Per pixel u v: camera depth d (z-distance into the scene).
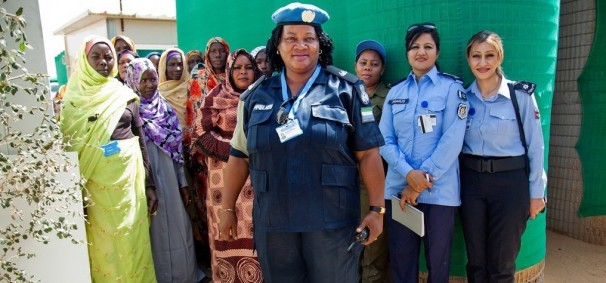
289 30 1.79
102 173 2.61
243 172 2.15
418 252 2.55
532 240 2.84
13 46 1.96
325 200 1.77
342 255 1.84
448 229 2.41
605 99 3.68
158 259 3.18
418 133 2.41
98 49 2.73
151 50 11.28
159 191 3.16
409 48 2.46
